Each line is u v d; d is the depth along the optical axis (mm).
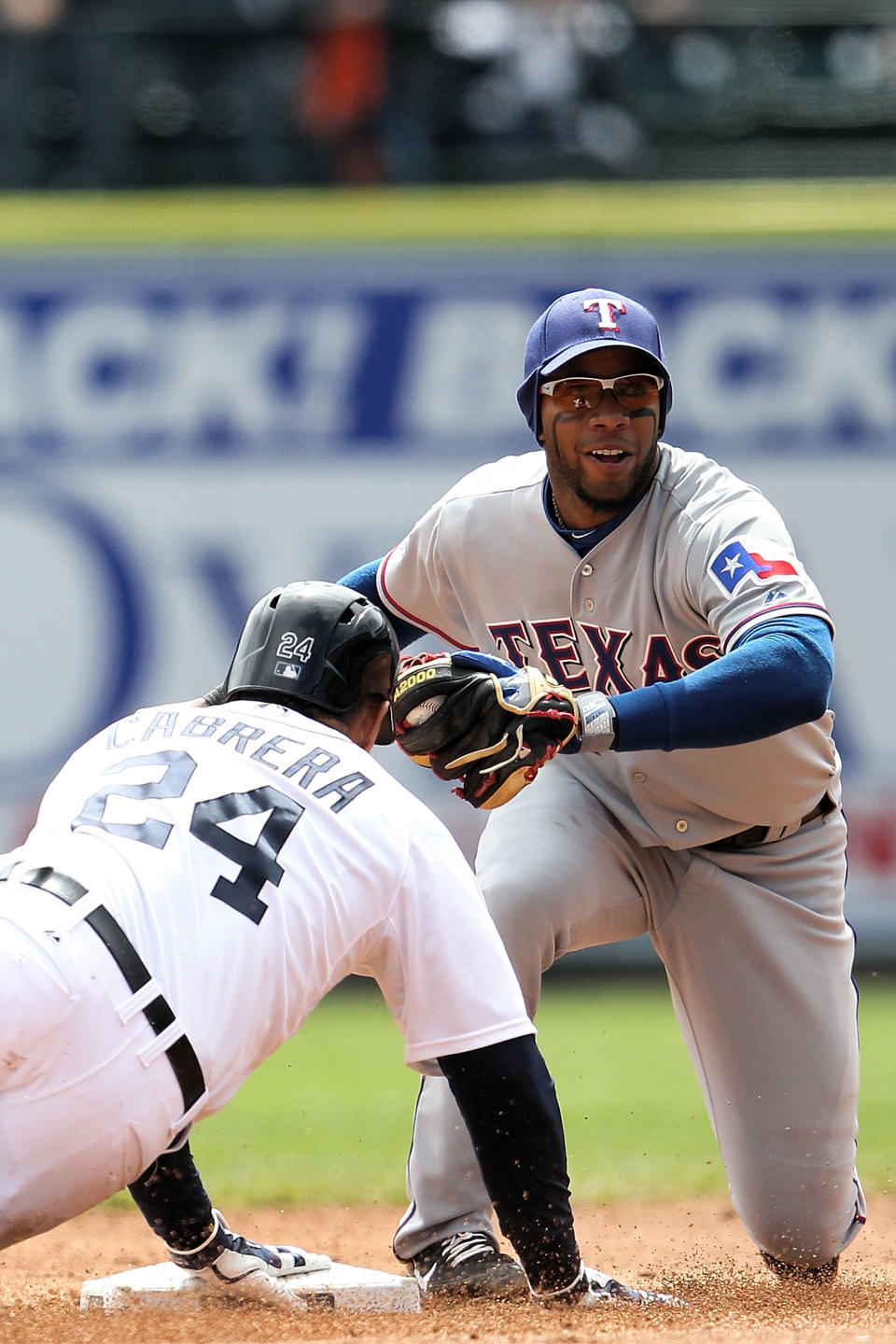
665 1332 9711
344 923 9203
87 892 8703
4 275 35438
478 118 41125
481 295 35781
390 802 9531
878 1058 26594
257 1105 23641
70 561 35344
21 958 8453
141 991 8609
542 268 35750
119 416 35438
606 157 41188
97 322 35531
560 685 10656
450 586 13445
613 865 12867
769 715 10477
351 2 41219
